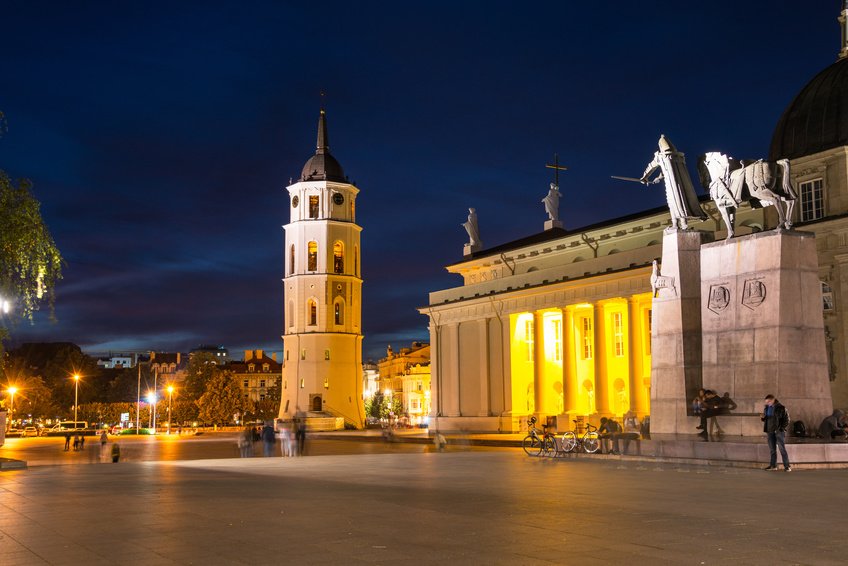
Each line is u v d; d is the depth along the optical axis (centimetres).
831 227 4362
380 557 980
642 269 5541
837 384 4319
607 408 5862
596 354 5931
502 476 2147
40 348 16475
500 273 7712
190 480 2189
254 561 962
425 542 1080
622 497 1580
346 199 10619
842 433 2336
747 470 2178
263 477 2275
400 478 2150
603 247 6625
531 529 1181
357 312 10600
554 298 6344
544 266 7225
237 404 11856
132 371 16875
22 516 1384
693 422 2641
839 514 1320
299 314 10356
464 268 8094
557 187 8344
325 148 10806
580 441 2936
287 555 997
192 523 1278
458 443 5488
